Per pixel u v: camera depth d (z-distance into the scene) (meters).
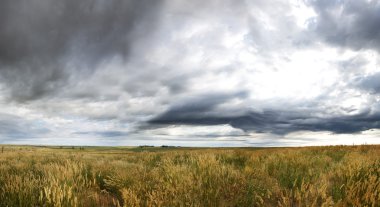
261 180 5.96
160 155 14.57
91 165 9.07
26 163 11.63
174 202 4.53
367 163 6.51
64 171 6.32
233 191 5.15
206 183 5.48
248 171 6.86
